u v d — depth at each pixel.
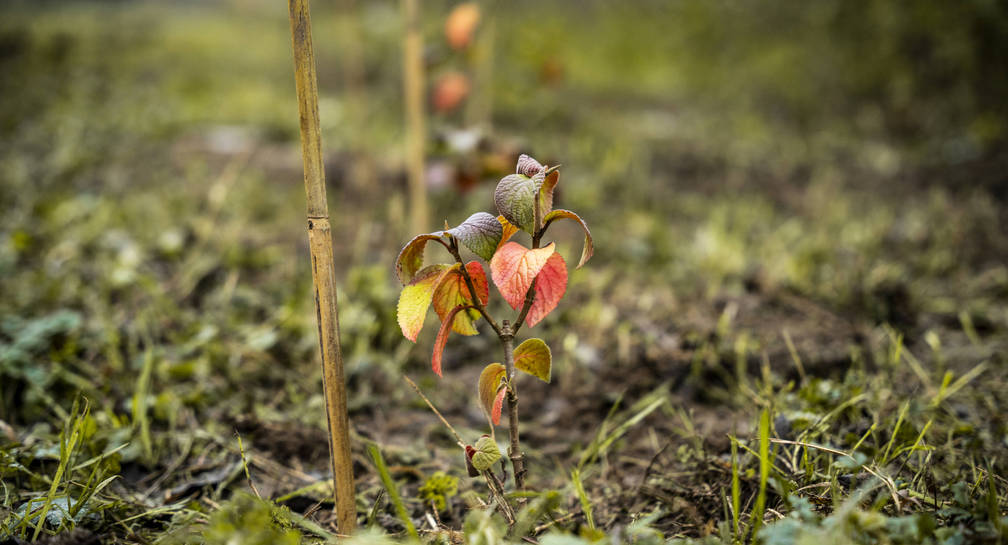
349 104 4.49
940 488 1.59
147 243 2.41
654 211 3.02
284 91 4.93
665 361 1.91
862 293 2.17
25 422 1.74
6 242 2.32
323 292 1.46
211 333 1.89
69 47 5.46
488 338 1.98
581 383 1.89
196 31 7.08
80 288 2.06
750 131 4.49
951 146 4.03
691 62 6.36
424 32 3.53
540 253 1.44
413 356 1.94
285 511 1.57
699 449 1.69
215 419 1.76
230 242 2.42
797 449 1.62
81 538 1.50
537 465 1.74
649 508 1.62
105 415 1.73
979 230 2.77
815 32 5.58
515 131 4.02
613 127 4.35
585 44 6.69
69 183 2.98
